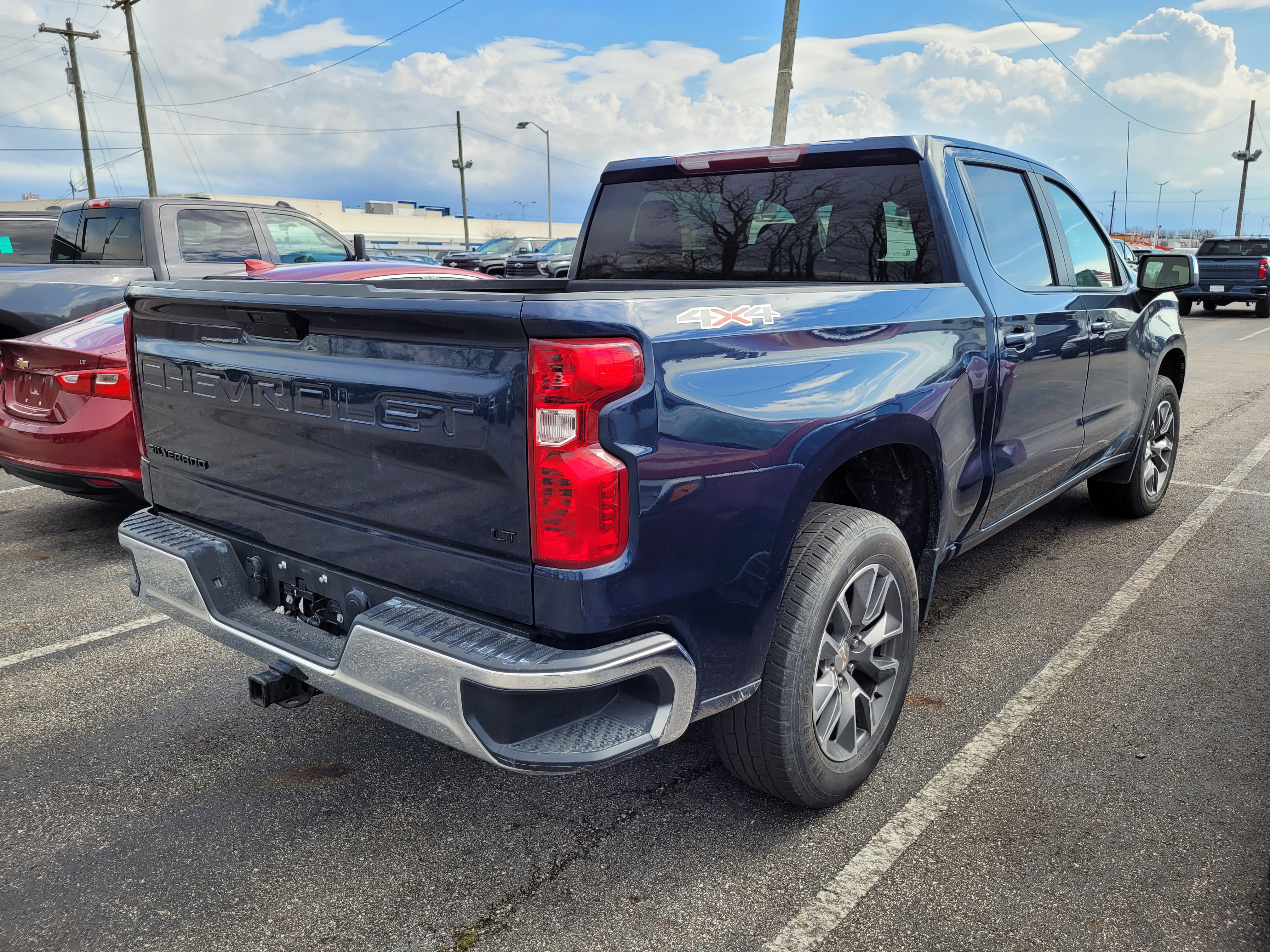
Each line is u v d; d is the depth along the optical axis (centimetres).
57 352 475
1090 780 276
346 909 228
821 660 247
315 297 211
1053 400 366
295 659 228
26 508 611
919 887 230
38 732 316
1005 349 318
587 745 195
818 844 249
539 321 177
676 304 201
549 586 186
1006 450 333
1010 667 353
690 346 199
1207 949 208
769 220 348
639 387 187
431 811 269
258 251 857
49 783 285
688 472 196
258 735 314
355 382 211
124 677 358
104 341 489
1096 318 399
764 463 212
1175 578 445
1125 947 209
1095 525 530
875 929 216
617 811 266
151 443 285
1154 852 242
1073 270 400
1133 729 306
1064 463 398
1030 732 305
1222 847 244
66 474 480
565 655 188
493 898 231
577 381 179
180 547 260
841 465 276
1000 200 352
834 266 337
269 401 234
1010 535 516
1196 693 331
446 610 207
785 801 257
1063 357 367
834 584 236
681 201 370
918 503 294
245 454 246
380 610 210
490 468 190
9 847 254
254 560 256
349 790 281
